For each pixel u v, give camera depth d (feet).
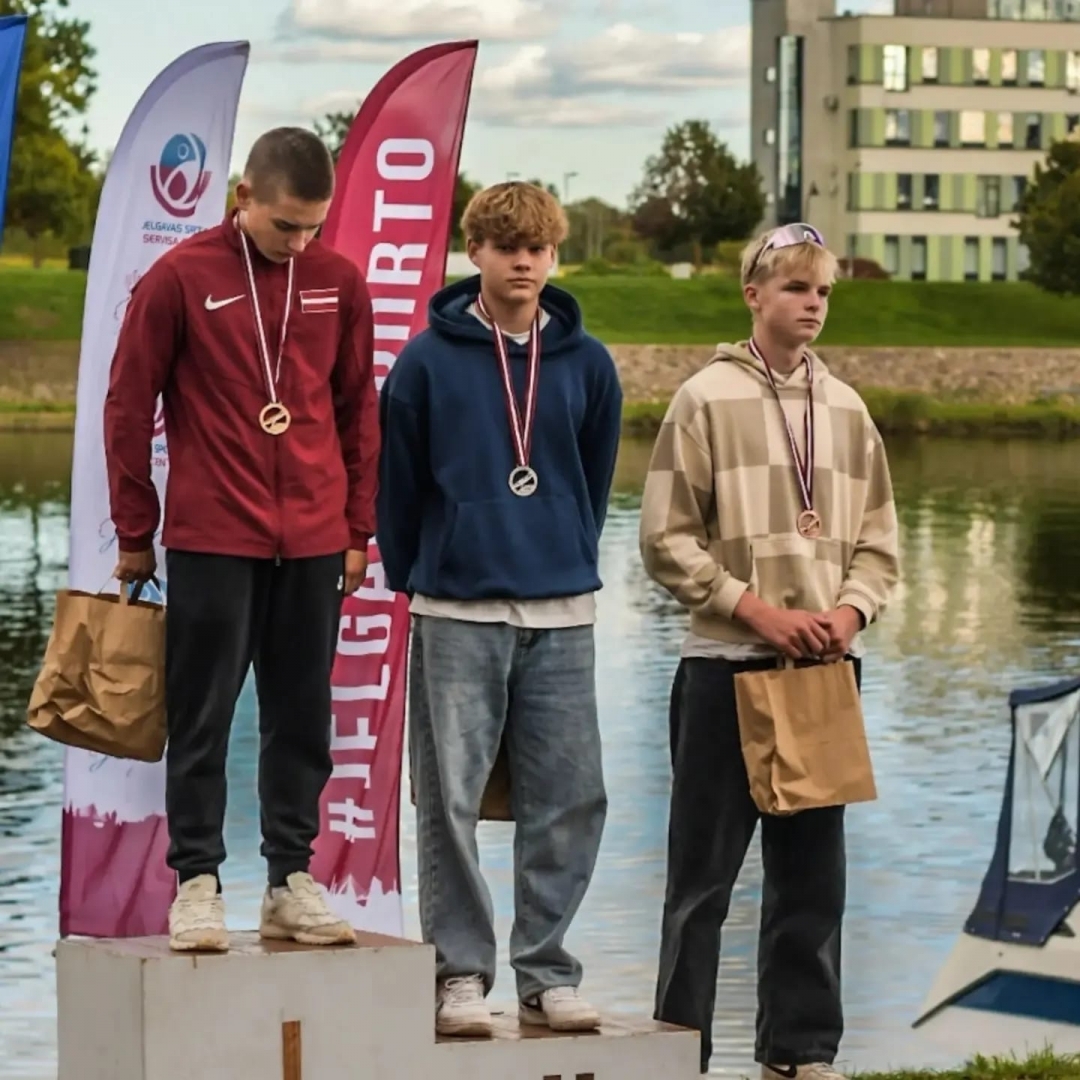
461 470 24.54
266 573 23.70
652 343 335.67
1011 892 32.19
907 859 61.36
